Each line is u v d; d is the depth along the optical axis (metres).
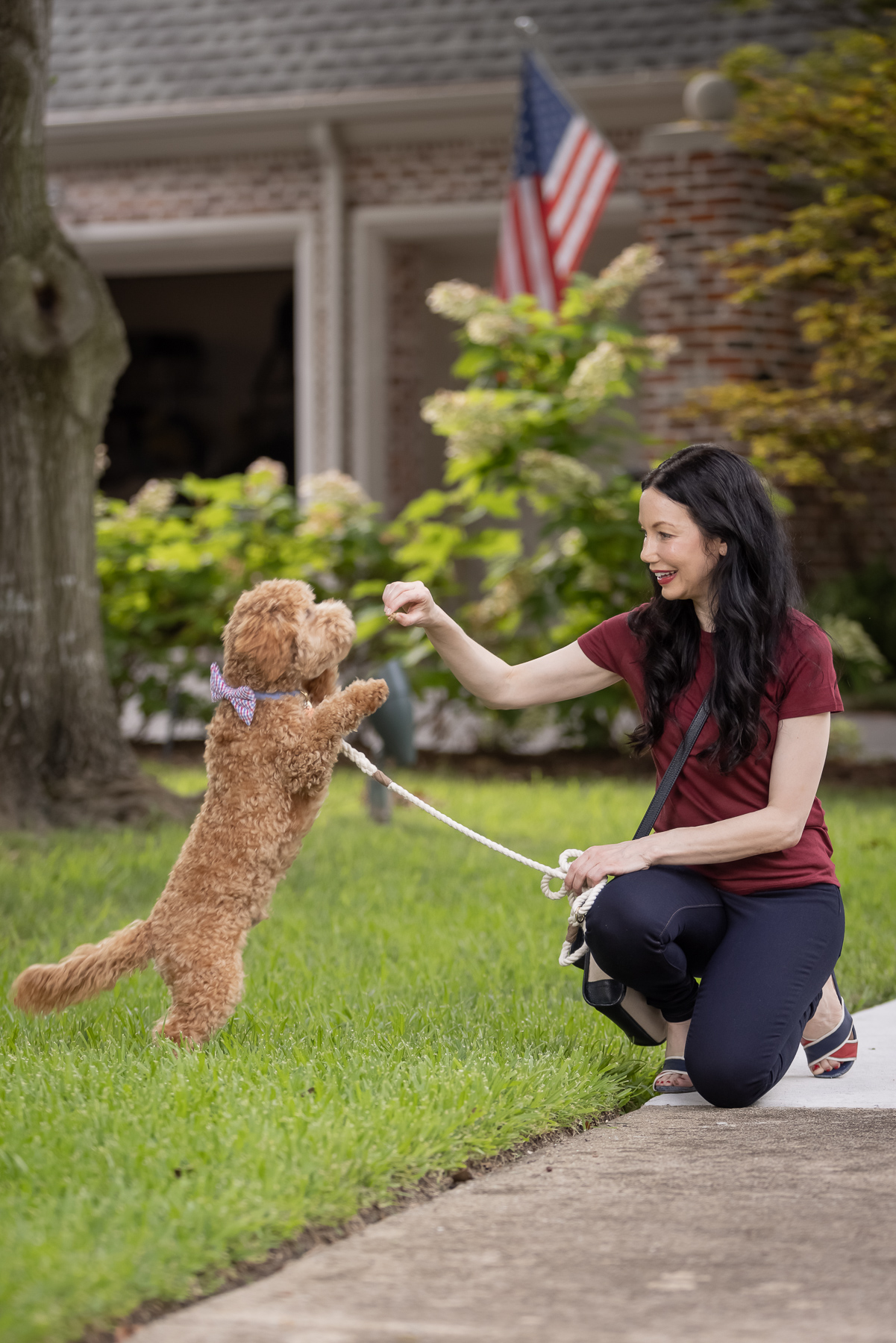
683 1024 4.12
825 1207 3.07
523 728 11.81
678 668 4.08
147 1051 3.99
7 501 8.47
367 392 18.06
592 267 19.25
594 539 11.13
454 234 17.98
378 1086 3.71
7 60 8.15
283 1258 2.84
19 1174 3.09
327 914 6.31
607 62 16.86
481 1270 2.76
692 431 14.67
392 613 4.03
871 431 11.45
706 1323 2.53
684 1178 3.27
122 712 12.38
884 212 11.75
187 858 3.93
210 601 12.18
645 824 4.03
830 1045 4.17
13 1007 4.71
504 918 6.13
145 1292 2.58
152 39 18.97
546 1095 3.72
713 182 14.58
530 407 11.63
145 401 22.44
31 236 8.33
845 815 8.91
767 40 16.53
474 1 18.14
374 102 17.09
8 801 8.35
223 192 18.16
